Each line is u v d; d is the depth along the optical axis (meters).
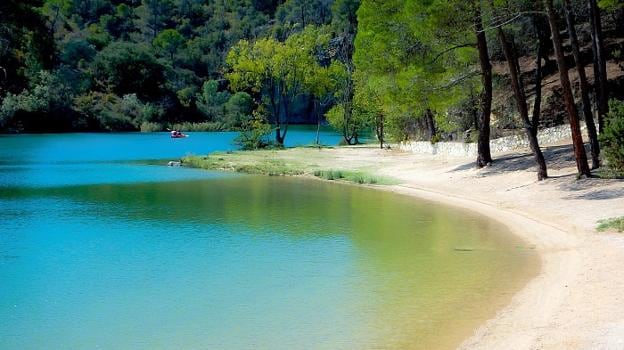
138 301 14.59
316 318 13.12
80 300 14.73
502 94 45.75
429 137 54.53
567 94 26.41
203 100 150.00
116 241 21.25
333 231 22.52
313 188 35.41
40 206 29.12
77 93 125.88
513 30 35.22
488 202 27.25
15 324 13.19
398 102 35.62
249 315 13.47
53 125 110.62
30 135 98.56
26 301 14.71
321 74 75.88
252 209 27.88
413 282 15.53
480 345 11.03
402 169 41.31
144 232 22.73
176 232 22.72
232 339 12.09
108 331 12.69
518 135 41.28
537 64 32.59
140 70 138.25
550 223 21.52
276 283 15.87
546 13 26.20
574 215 21.81
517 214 23.97
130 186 36.94
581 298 12.90
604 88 28.38
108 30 197.75
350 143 72.62
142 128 122.62
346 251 19.28
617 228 19.11
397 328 12.30
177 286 15.77
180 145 80.12
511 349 10.63
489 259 17.59
